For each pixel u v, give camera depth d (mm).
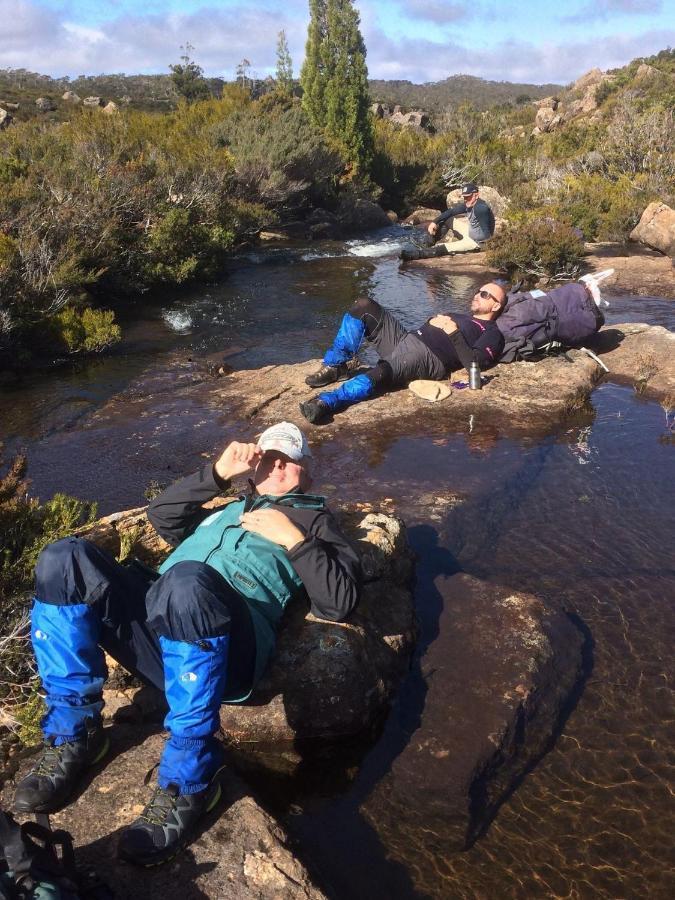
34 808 2355
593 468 5266
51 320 8453
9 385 7562
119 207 12516
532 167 27234
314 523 2895
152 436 6012
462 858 2424
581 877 2363
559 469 5258
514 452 5477
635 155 22000
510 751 2842
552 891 2316
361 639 3113
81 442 5953
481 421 6062
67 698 2451
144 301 11398
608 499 4828
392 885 2330
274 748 2924
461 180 28375
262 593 2723
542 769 2781
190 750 2289
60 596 2395
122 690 3033
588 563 4109
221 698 2361
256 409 6504
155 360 8375
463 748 2814
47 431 6254
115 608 2496
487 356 6934
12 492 3559
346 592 2738
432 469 5223
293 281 12797
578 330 7355
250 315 10469
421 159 29656
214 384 7309
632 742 2902
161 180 14578
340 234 19719
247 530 2795
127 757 2611
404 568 3820
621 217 16156
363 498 4797
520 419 6090
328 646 3014
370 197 24344
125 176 13531
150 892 2115
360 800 2662
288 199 19906
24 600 3225
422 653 3346
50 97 68875
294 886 2170
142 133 19750
